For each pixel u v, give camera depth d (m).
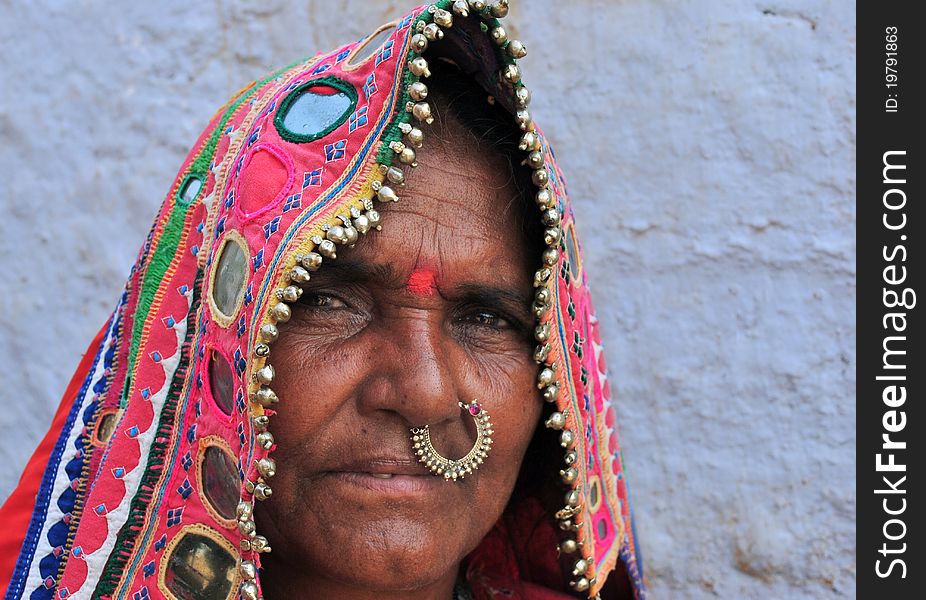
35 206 1.89
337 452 1.00
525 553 1.36
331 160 0.98
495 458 1.07
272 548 1.06
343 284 1.00
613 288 1.79
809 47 1.74
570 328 1.13
